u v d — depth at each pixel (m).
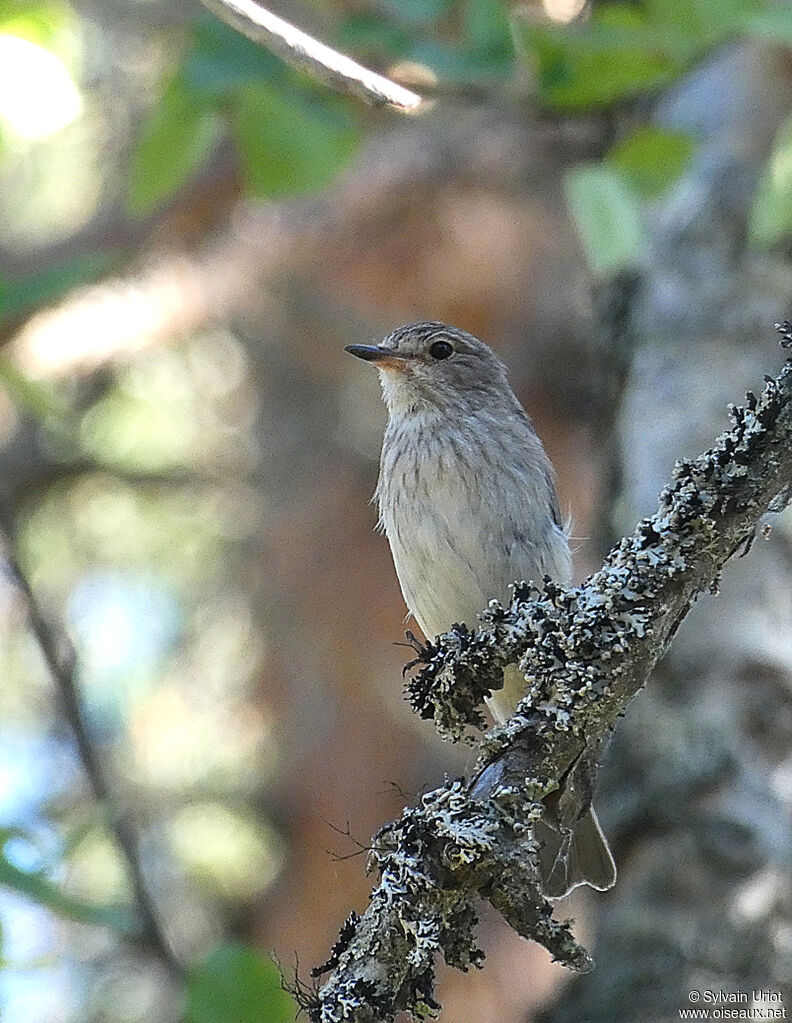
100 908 8.56
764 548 10.09
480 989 12.38
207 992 7.87
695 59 9.77
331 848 13.48
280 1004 7.91
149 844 14.06
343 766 13.66
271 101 10.02
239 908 14.04
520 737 6.00
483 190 14.27
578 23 9.89
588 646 6.04
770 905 9.13
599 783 9.89
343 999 5.73
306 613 14.21
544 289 14.52
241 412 15.74
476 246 14.32
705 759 9.64
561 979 11.59
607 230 9.01
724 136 11.59
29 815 9.89
